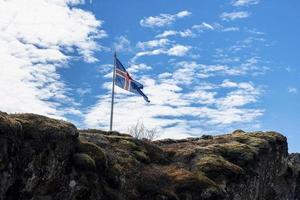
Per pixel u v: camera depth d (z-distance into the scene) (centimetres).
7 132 1566
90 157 1909
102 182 1959
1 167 1535
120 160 2273
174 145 2975
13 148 1591
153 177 2306
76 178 1833
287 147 3394
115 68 3406
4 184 1552
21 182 1628
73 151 1883
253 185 2766
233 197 2527
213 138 3228
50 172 1734
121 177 2081
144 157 2455
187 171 2455
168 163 2592
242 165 2738
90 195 1869
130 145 2512
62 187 1781
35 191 1684
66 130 1833
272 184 3116
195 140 3259
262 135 3192
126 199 2097
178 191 2317
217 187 2386
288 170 3428
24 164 1641
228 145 2850
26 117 1772
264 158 2967
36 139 1700
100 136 2441
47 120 1816
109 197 1959
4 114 1705
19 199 1627
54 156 1753
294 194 3509
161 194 2227
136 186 2205
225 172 2533
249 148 2842
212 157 2633
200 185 2356
